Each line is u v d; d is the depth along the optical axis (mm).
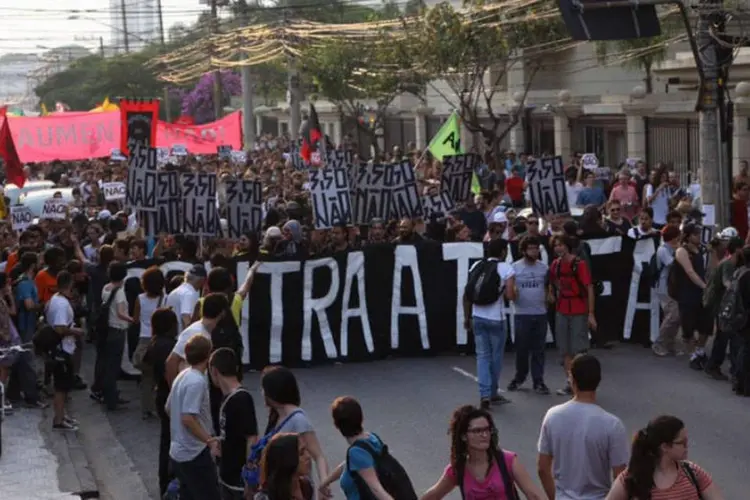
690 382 14500
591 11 15992
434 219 20219
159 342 11367
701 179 18453
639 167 28234
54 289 15703
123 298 14578
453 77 34250
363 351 16297
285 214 22578
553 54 39875
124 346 15133
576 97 39281
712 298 14344
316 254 16141
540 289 13938
